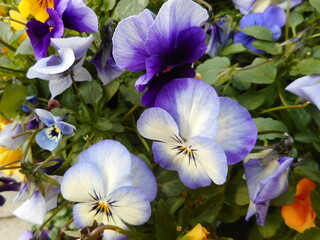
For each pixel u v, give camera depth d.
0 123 0.16
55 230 0.19
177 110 0.10
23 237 0.15
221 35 0.15
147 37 0.10
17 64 0.15
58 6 0.12
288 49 0.14
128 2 0.15
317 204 0.11
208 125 0.10
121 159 0.11
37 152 0.15
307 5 0.15
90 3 0.15
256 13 0.15
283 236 0.13
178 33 0.10
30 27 0.12
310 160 0.13
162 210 0.12
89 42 0.12
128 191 0.10
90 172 0.11
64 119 0.13
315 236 0.11
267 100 0.14
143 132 0.10
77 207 0.11
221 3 0.17
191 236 0.11
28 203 0.12
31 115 0.13
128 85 0.14
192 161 0.11
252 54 0.15
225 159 0.09
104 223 0.11
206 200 0.12
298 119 0.13
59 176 0.12
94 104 0.13
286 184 0.11
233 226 0.14
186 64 0.11
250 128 0.10
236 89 0.14
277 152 0.11
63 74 0.12
